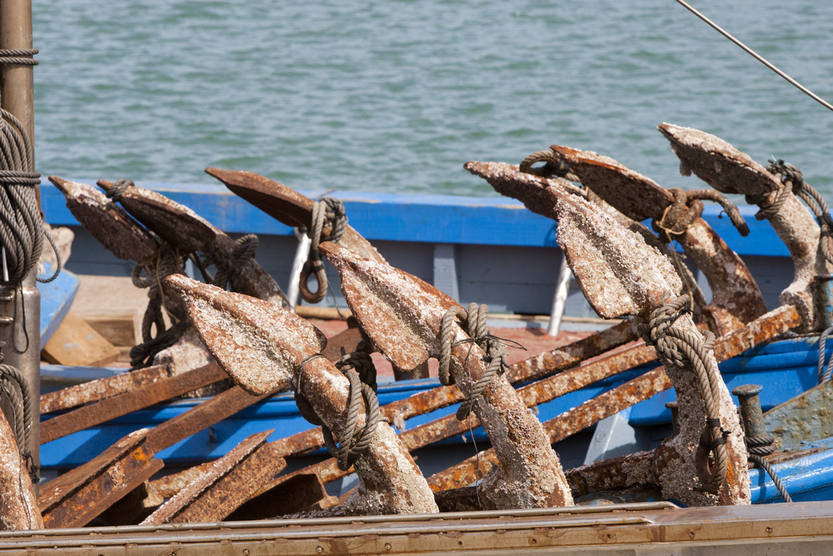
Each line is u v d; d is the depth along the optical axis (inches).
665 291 452.1
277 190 554.3
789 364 594.2
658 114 1946.4
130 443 517.7
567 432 543.5
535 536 332.8
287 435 617.6
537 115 1942.7
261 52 2287.2
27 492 413.4
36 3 2605.8
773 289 814.5
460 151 1808.6
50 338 741.3
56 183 625.6
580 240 458.9
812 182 1689.2
